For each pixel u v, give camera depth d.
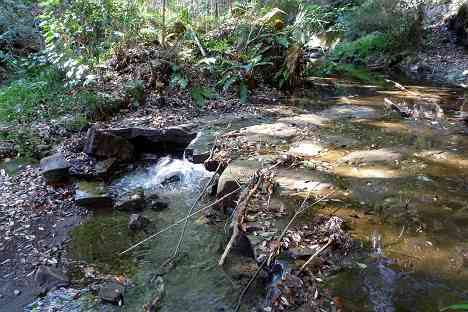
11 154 5.35
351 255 3.01
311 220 3.42
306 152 4.81
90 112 6.00
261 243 3.15
